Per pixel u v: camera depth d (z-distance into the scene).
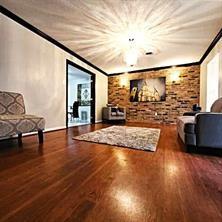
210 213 0.83
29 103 2.95
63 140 2.57
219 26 2.79
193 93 5.10
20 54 2.75
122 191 1.05
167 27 2.83
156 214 0.82
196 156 1.82
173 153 1.93
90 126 4.52
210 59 3.86
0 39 2.43
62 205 0.89
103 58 4.66
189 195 1.00
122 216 0.80
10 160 1.62
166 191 1.05
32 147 2.13
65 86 3.99
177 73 5.31
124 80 6.29
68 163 1.55
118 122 5.77
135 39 3.33
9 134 1.92
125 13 2.44
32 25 2.87
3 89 2.48
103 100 6.31
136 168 1.45
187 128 1.97
